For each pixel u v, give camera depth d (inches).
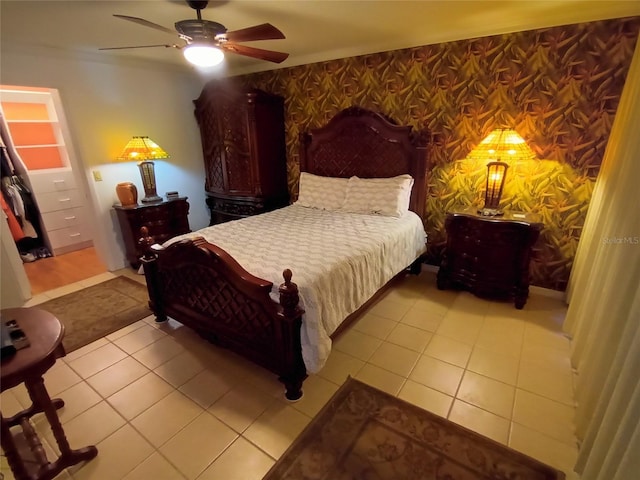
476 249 118.6
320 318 76.0
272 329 76.3
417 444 66.1
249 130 160.4
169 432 69.9
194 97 183.5
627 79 90.0
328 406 75.7
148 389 82.0
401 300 123.3
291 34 117.4
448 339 99.8
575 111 105.6
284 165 179.3
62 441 59.6
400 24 108.2
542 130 112.0
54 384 84.0
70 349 97.7
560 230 116.6
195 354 95.3
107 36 113.4
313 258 88.7
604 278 74.0
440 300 122.9
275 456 64.3
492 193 118.8
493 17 102.9
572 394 78.2
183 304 99.4
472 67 118.9
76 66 135.1
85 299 128.8
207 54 88.7
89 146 143.3
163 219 160.2
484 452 64.3
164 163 174.9
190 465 62.8
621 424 43.8
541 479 59.1
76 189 182.2
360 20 103.7
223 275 80.4
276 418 72.9
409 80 132.3
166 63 159.6
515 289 115.0
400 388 80.9
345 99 150.3
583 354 77.9
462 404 75.9
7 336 53.6
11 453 53.5
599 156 105.0
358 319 110.2
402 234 117.4
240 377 85.7
